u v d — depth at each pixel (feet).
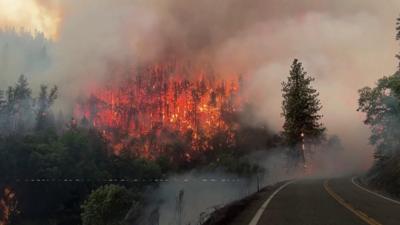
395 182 75.92
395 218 33.60
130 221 125.70
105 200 242.37
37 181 355.15
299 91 214.48
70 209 366.22
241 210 42.45
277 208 42.16
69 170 387.96
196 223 37.22
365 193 65.98
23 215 336.70
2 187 331.77
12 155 346.54
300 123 208.64
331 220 32.30
